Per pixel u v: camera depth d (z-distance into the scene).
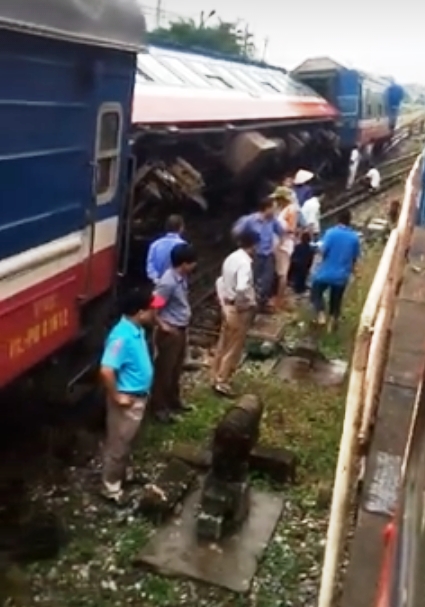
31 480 6.20
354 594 2.40
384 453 2.60
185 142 10.48
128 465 6.55
